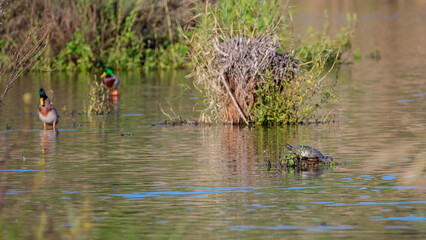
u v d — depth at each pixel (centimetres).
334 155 1736
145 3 4369
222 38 2261
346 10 7444
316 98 2767
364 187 1413
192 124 2281
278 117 2241
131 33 4259
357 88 3084
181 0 4306
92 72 4047
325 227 1157
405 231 1133
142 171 1578
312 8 7669
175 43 4347
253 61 2252
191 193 1380
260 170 1581
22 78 3753
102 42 4244
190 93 3089
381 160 1666
